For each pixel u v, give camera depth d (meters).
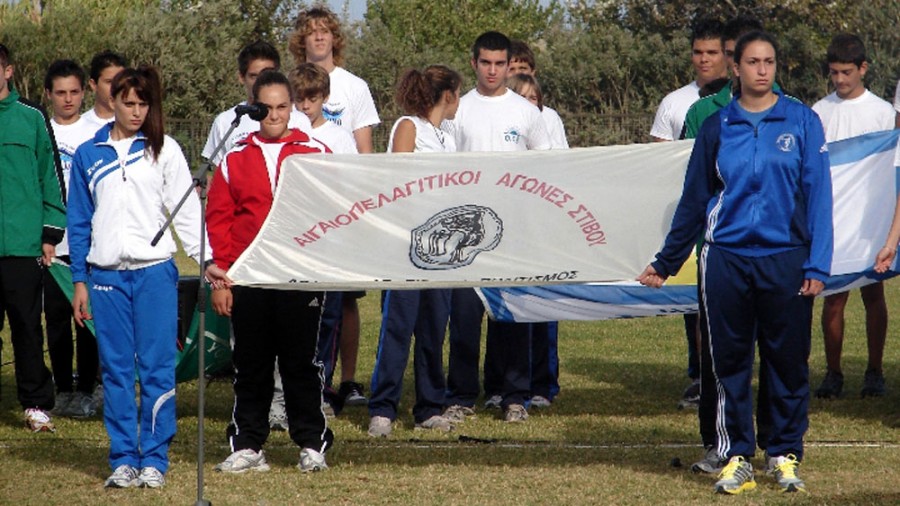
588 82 83.25
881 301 20.34
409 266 15.55
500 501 13.93
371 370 23.77
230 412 19.62
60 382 19.77
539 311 18.25
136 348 14.72
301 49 21.16
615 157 15.84
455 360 19.14
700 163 14.41
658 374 23.30
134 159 14.58
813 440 17.17
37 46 76.81
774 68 14.14
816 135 14.05
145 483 14.55
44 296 19.53
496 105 19.53
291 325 15.12
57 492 14.46
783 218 14.03
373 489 14.50
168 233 14.71
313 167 15.37
